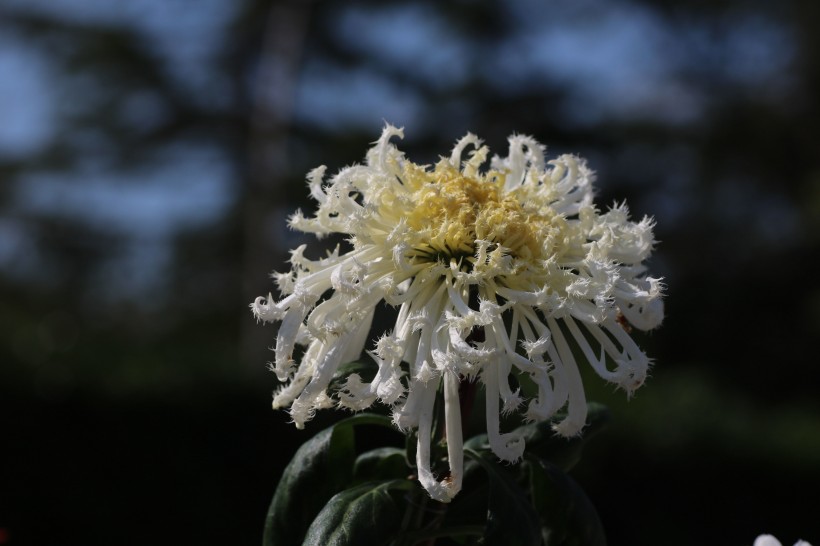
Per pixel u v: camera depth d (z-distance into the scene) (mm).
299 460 2242
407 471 2289
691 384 11406
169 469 8094
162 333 20562
